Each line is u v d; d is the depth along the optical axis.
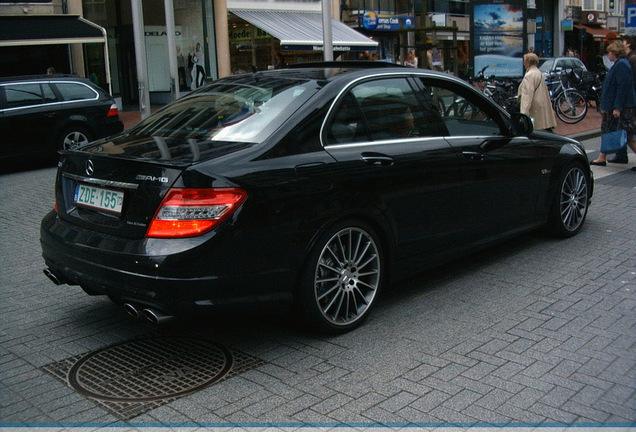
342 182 4.49
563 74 22.84
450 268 6.09
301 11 28.03
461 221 5.48
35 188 10.62
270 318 4.96
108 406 3.70
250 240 4.02
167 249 3.87
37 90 13.12
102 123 13.79
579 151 6.89
